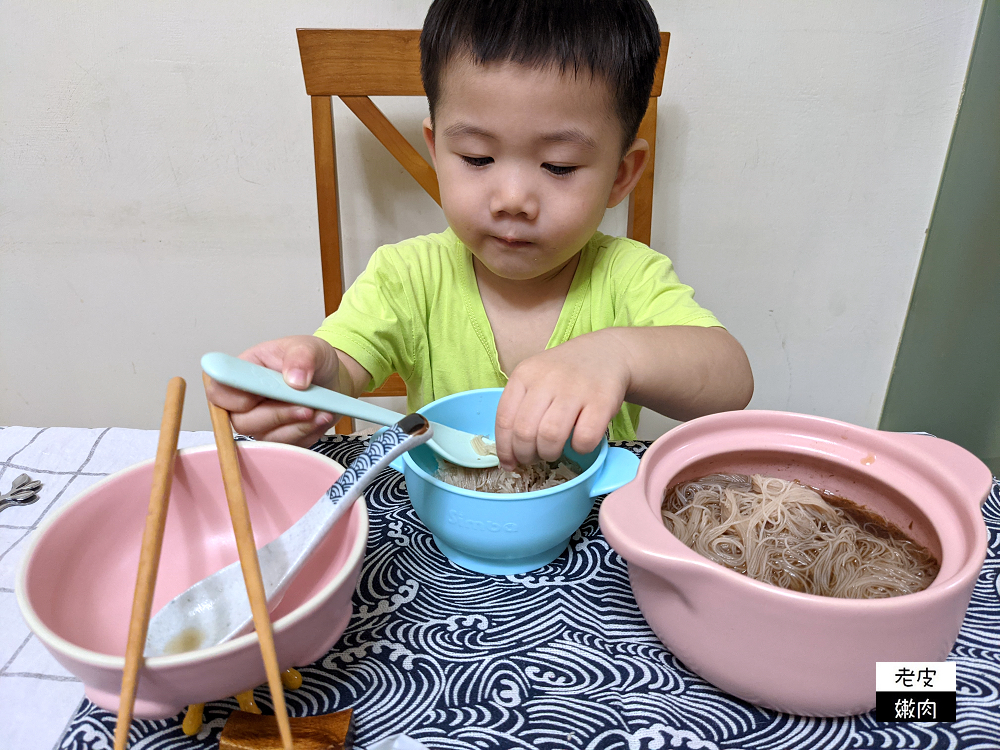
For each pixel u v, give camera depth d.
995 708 0.36
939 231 1.19
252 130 1.11
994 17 1.01
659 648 0.40
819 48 1.06
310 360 0.50
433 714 0.36
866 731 0.35
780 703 0.33
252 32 1.03
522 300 0.81
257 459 0.43
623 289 0.78
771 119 1.12
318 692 0.37
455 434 0.53
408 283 0.79
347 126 1.09
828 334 1.32
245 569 0.31
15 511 0.54
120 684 0.28
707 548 0.41
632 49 0.56
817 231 1.22
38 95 1.07
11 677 0.39
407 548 0.50
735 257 1.24
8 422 1.40
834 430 0.43
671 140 1.12
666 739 0.34
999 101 1.02
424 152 1.11
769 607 0.29
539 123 0.54
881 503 0.42
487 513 0.41
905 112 1.12
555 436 0.46
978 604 0.44
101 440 0.63
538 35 0.51
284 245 1.21
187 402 1.38
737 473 0.46
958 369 1.16
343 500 0.35
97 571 0.39
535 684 0.38
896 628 0.29
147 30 1.03
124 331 1.30
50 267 1.23
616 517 0.33
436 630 0.42
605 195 0.62
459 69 0.54
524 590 0.45
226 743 0.32
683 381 0.57
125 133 1.10
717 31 1.04
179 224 1.19
